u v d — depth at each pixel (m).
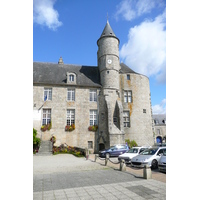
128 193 5.89
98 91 22.73
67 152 19.39
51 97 21.52
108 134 20.41
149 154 11.09
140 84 24.75
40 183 7.37
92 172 9.53
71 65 25.88
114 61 23.20
